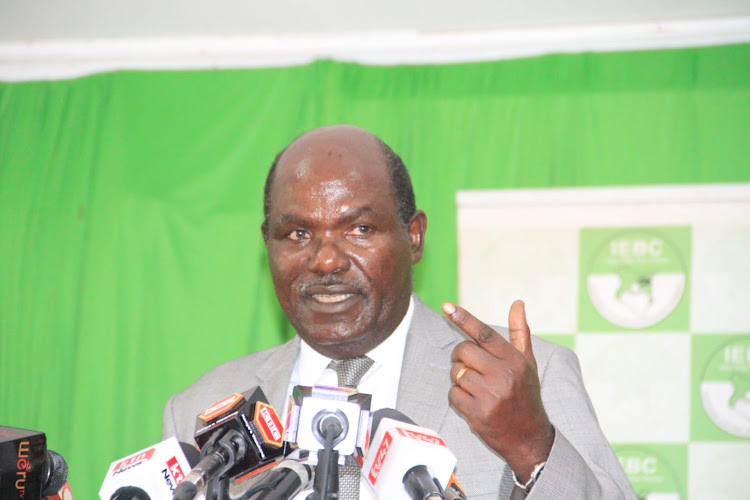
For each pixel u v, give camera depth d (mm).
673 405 5762
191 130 6605
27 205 6777
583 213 5980
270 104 6543
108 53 6605
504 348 2570
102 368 6496
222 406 2523
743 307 5762
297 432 2410
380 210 3129
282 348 3826
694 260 5844
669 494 5711
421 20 6164
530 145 6258
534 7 5922
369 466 2475
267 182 3531
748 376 5719
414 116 6402
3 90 6848
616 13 5980
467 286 6039
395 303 3230
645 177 6090
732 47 6090
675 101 6117
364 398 2402
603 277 5910
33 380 6629
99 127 6715
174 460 2559
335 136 3277
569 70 6266
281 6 6020
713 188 5863
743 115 6047
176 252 6551
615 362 5836
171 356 6473
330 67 6469
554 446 2598
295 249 3168
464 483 3059
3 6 6031
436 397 3256
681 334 5805
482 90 6363
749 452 5680
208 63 6637
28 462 2344
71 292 6676
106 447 6402
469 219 6121
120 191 6629
